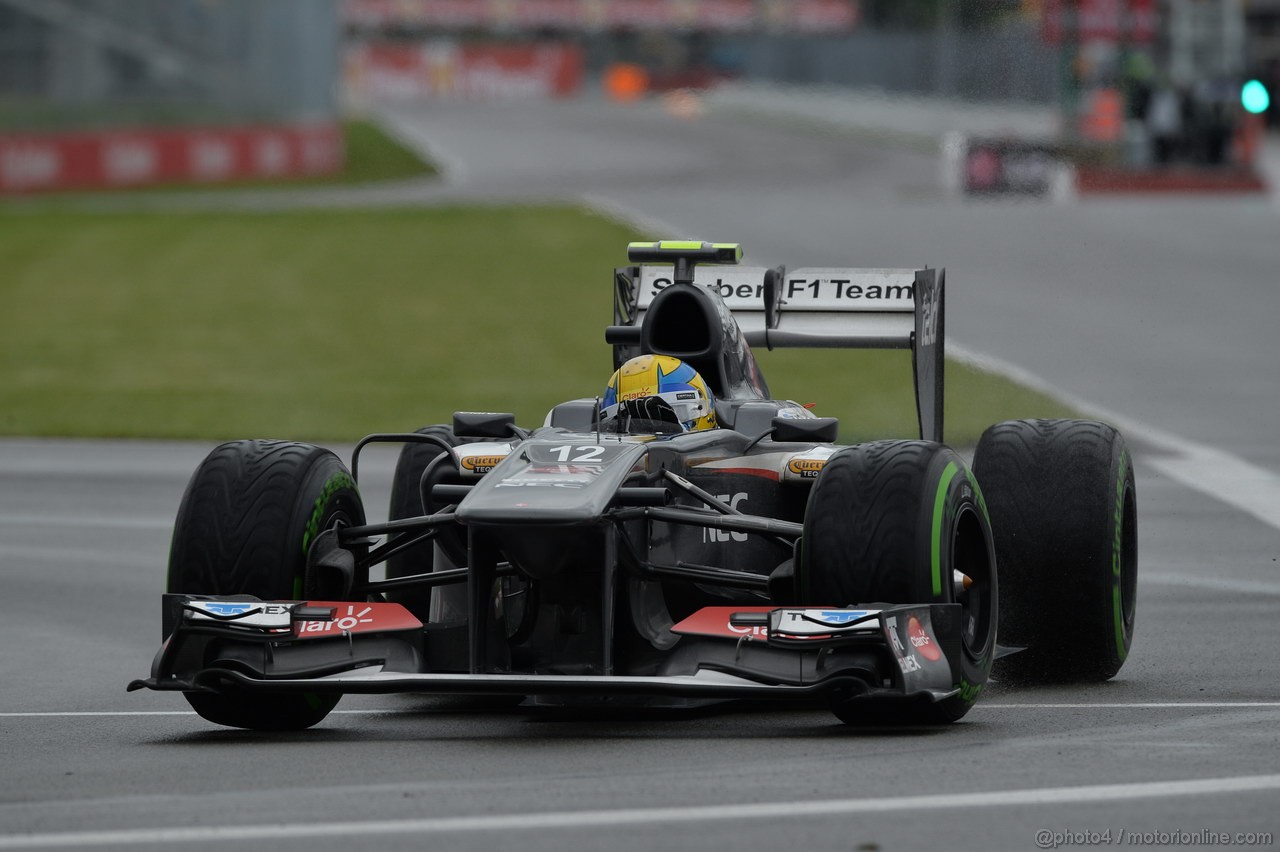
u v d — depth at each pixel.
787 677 22.83
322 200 161.50
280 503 24.95
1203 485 50.91
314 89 195.62
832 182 175.38
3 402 72.31
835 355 81.94
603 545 23.66
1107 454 28.72
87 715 27.00
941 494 23.77
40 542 45.38
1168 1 192.12
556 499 23.45
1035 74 174.25
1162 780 20.70
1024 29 176.75
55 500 51.88
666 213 143.88
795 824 18.86
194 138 179.50
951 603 23.58
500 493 23.81
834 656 22.91
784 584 24.39
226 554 24.66
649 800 19.97
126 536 46.31
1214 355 80.81
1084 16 167.75
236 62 185.62
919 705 23.73
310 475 25.45
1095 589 27.94
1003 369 76.00
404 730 25.56
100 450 61.59
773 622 23.02
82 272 114.31
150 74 178.12
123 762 22.92
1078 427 29.30
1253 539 43.03
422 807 19.81
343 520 26.25
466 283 108.69
